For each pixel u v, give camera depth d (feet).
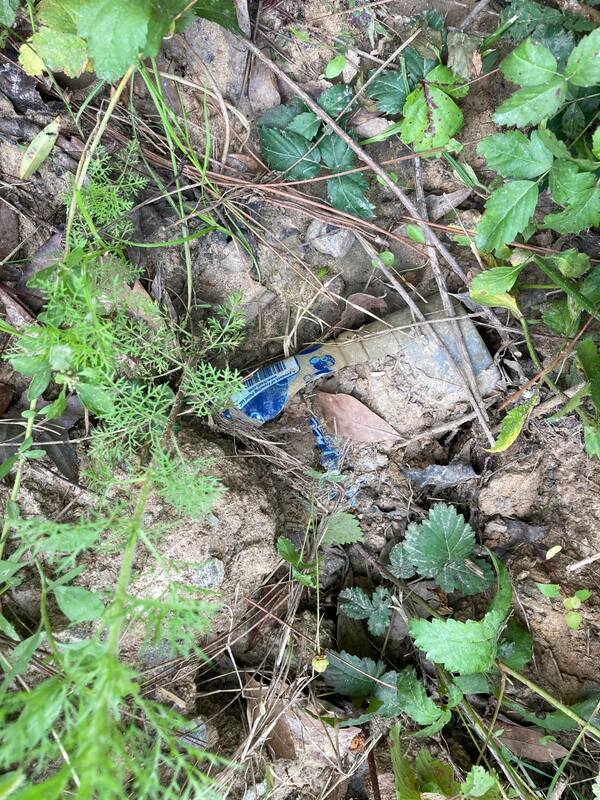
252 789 1.31
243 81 1.31
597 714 1.29
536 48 1.13
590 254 1.37
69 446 1.19
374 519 1.49
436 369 1.38
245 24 1.26
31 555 1.12
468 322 1.37
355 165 1.36
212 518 1.26
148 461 1.22
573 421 1.37
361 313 1.45
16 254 1.20
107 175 1.26
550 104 1.15
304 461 1.45
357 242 1.42
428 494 1.49
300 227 1.38
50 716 0.71
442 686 1.37
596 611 1.34
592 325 1.35
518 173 1.20
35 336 0.99
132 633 1.19
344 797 1.40
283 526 1.43
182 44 1.27
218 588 1.27
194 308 1.34
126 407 1.12
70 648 0.92
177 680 1.27
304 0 1.30
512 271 1.26
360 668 1.38
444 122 1.29
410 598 1.46
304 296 1.41
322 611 1.48
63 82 1.23
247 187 1.33
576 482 1.39
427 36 1.31
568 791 1.35
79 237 1.12
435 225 1.36
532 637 1.37
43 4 1.08
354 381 1.42
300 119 1.32
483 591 1.45
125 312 1.25
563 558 1.39
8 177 1.19
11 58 1.19
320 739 1.37
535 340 1.38
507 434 1.30
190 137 1.32
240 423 1.38
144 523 1.19
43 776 1.07
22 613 1.11
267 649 1.41
